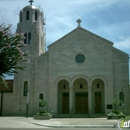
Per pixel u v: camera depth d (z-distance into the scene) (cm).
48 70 4856
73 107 4834
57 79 4794
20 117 4359
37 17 5141
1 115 5000
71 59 4806
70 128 2858
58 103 4938
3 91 5100
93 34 4791
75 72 4747
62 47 4881
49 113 4350
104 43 4734
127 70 4603
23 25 5075
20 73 4850
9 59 2423
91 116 4447
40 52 5031
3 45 2367
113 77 4619
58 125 3105
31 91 4803
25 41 5000
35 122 3453
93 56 4738
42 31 5247
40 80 4847
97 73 4675
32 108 4769
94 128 2855
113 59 4669
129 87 4559
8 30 2431
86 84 4966
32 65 4878
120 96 4566
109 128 2844
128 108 4509
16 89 4816
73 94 4947
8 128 2811
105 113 4541
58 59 4856
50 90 4788
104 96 4716
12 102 4956
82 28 4859
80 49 4806
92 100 4844
